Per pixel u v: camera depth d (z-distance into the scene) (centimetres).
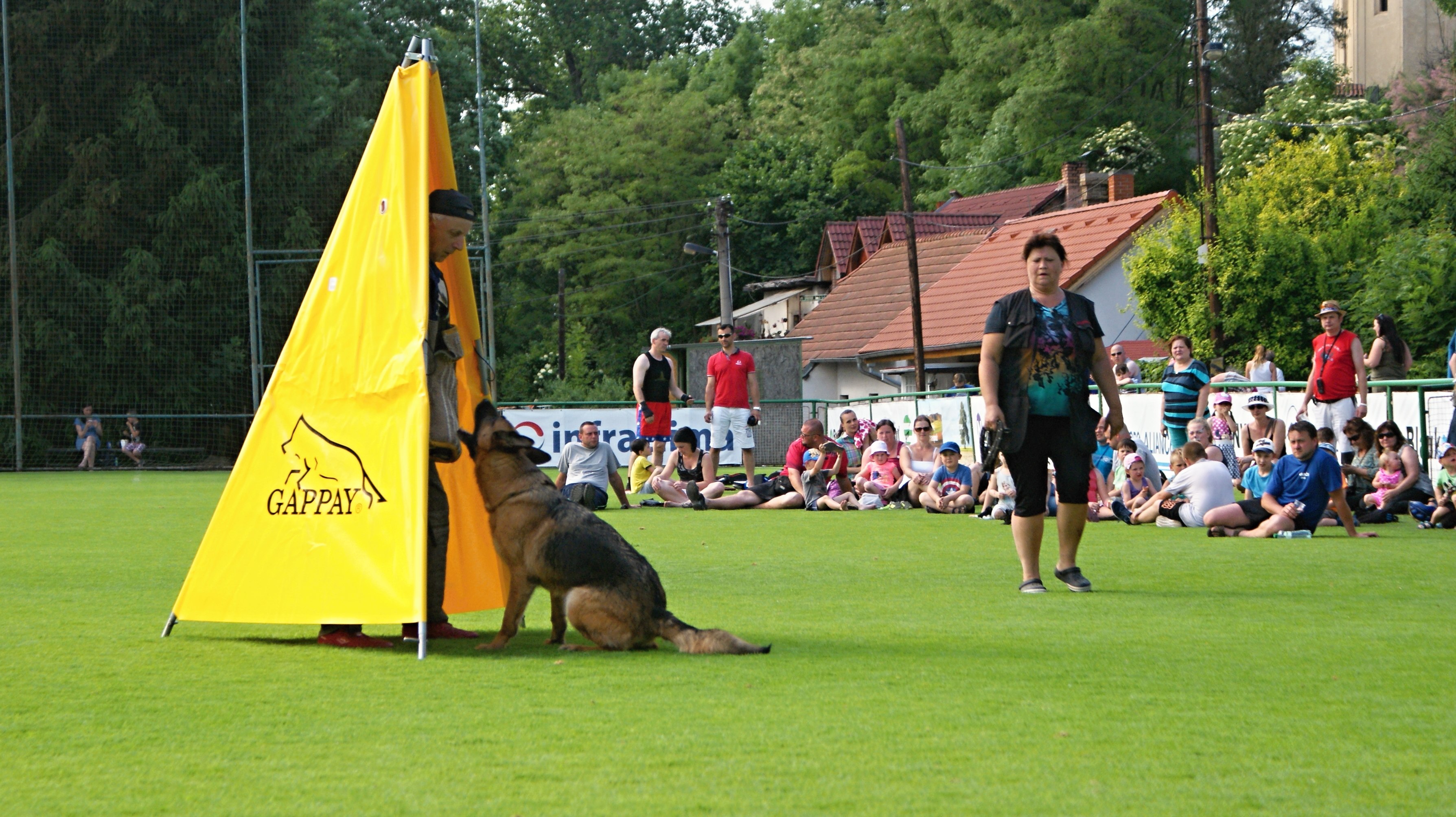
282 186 2647
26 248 2559
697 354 2967
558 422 2347
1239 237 2511
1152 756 331
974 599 663
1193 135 4741
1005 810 285
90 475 2333
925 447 1530
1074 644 510
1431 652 487
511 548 525
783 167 5769
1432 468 1217
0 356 2542
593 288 5619
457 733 360
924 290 3797
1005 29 5081
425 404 526
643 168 5741
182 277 2603
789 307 4972
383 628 596
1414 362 2177
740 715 381
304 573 529
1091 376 715
